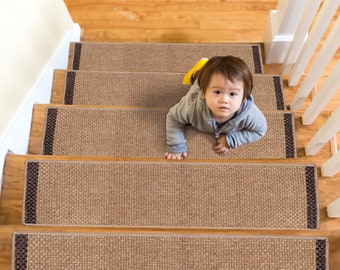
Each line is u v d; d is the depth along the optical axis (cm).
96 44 226
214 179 141
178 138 160
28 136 173
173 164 142
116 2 262
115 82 197
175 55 223
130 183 141
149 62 222
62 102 196
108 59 223
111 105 193
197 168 142
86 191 140
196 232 128
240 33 253
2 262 128
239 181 141
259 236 126
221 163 142
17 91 161
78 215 139
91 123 172
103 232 127
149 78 198
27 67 169
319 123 184
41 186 141
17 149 161
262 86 197
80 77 198
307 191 139
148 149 168
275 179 140
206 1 259
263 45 234
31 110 175
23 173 149
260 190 140
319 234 127
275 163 142
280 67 226
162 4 260
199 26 255
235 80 131
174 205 139
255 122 150
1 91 146
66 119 173
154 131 171
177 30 255
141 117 173
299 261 125
